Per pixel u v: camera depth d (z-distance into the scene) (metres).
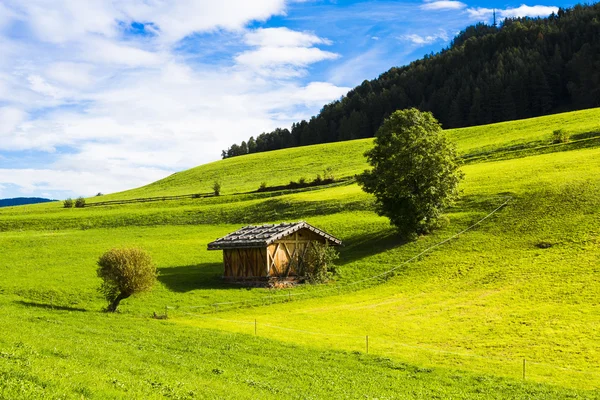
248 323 44.28
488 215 73.12
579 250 57.53
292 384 25.14
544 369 31.80
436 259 63.66
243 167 174.88
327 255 63.06
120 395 17.27
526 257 58.97
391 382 27.83
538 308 44.91
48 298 52.38
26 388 15.98
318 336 39.91
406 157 69.19
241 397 20.52
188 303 52.41
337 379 27.27
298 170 152.62
